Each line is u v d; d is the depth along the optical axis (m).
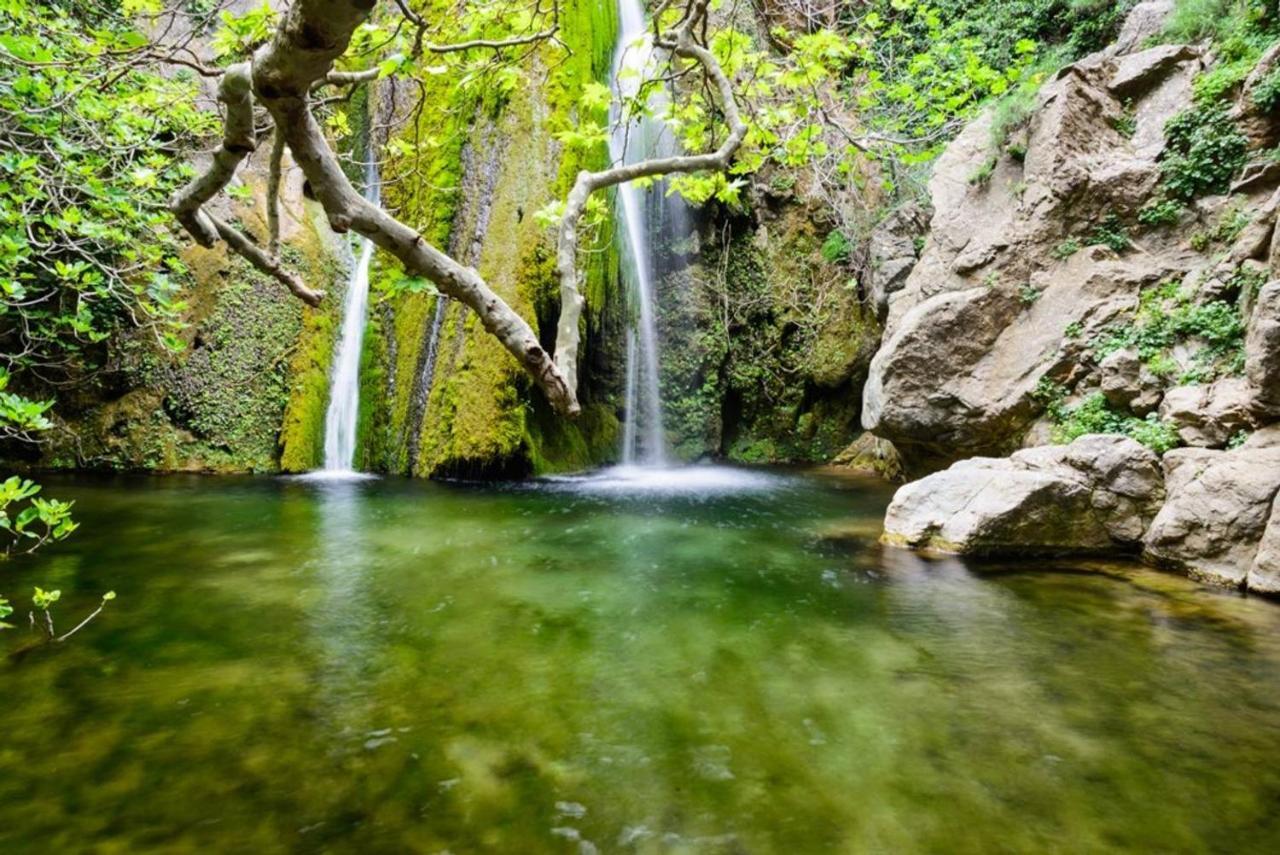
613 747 3.32
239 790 2.94
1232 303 6.80
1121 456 6.33
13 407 3.33
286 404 11.16
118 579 5.72
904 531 7.04
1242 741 3.38
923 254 9.72
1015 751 3.29
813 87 4.72
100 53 3.49
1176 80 8.04
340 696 3.80
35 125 4.57
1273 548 5.32
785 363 14.05
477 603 5.35
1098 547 6.39
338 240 12.36
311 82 1.57
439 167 11.59
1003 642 4.61
